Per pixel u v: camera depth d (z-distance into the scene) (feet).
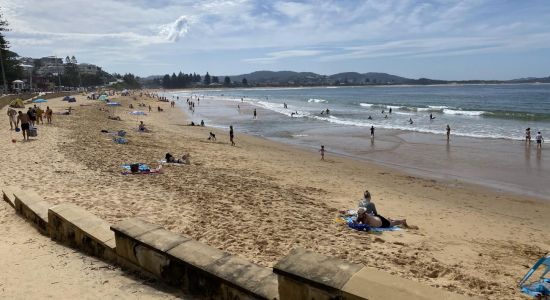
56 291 17.90
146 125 141.18
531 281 27.30
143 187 44.50
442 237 36.68
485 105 263.70
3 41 238.48
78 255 21.94
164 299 16.61
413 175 72.43
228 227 33.06
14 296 17.61
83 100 254.68
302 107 272.51
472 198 56.34
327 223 36.99
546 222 45.19
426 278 26.40
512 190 61.77
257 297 14.15
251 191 47.42
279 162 79.25
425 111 223.30
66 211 24.53
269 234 32.09
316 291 12.69
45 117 119.85
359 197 51.70
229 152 88.58
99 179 46.68
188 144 96.68
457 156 90.68
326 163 81.97
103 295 17.30
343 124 161.17
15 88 284.41
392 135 126.72
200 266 16.02
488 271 28.89
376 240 33.42
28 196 30.50
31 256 22.11
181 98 444.14
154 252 17.98
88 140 80.94
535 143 106.11
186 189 45.24
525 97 360.28
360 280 12.41
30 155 58.70
